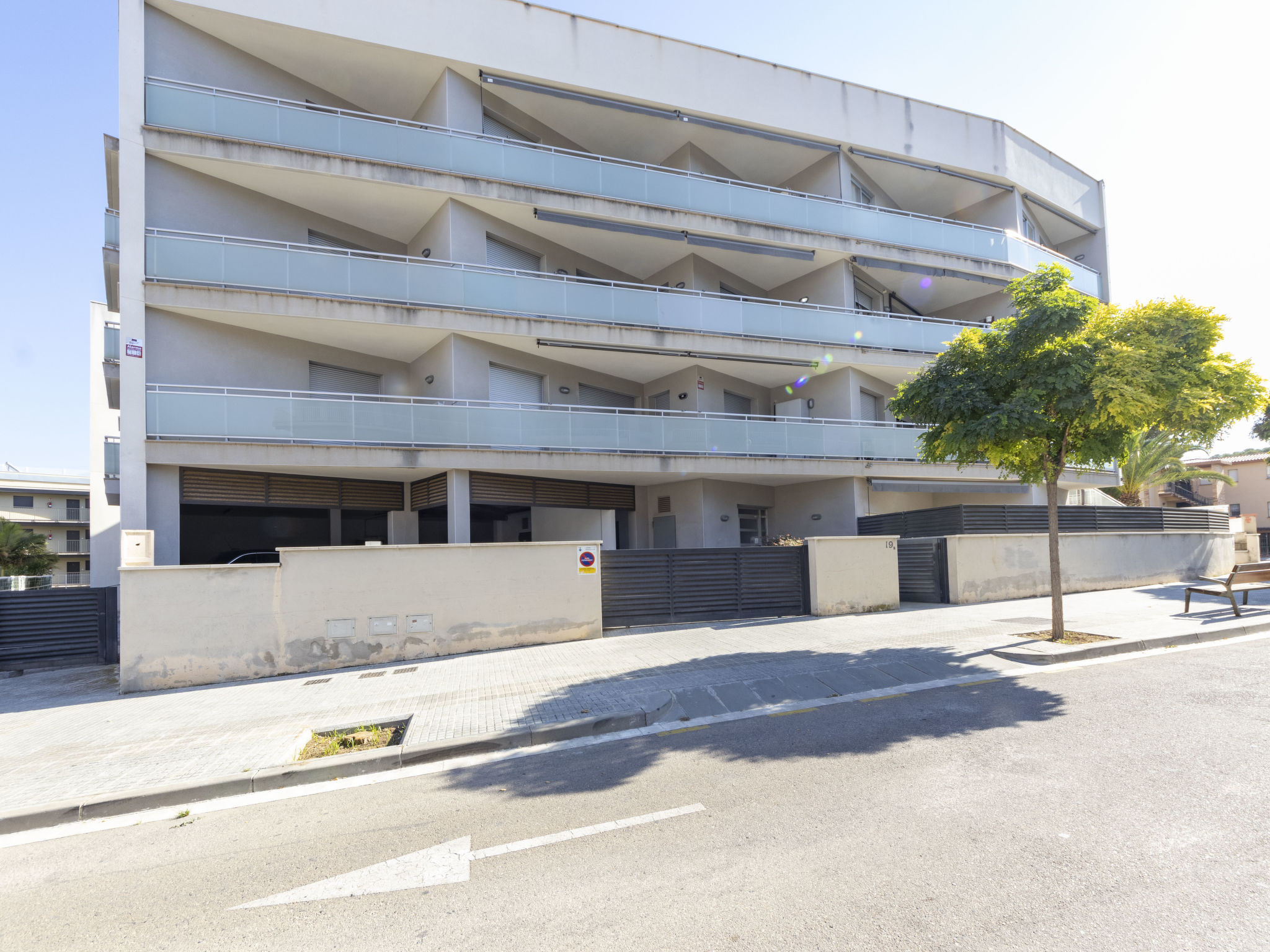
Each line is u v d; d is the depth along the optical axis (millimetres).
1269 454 35438
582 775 5051
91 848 4262
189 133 12633
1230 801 3982
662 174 16328
